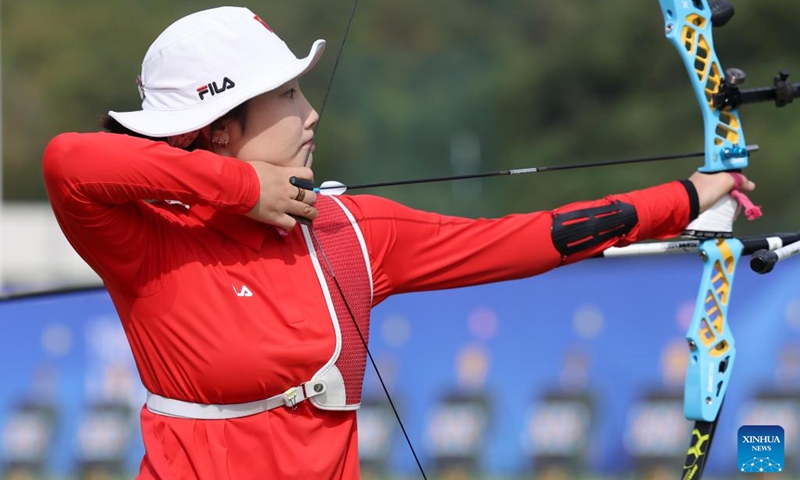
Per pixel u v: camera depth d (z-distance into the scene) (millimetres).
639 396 21781
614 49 91062
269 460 8961
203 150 8961
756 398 21031
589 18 95062
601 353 22094
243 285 8922
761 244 10531
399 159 91625
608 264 22188
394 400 22984
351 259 9273
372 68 98312
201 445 8984
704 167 10422
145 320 8992
